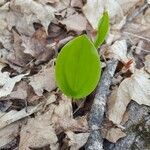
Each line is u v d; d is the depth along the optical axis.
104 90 0.24
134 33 0.31
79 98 0.24
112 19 0.32
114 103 0.24
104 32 0.23
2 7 0.30
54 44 0.29
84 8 0.31
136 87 0.25
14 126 0.23
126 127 0.24
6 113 0.24
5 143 0.23
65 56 0.20
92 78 0.21
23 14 0.30
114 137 0.23
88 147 0.22
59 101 0.25
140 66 0.28
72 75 0.21
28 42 0.29
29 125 0.23
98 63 0.20
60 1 0.32
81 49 0.20
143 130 0.23
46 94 0.25
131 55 0.29
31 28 0.30
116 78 0.26
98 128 0.23
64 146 0.22
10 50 0.28
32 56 0.28
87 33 0.30
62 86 0.22
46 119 0.24
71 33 0.30
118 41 0.29
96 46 0.24
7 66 0.28
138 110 0.24
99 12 0.32
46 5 0.31
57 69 0.21
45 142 0.22
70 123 0.23
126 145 0.23
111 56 0.28
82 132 0.23
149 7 0.33
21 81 0.26
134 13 0.33
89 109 0.24
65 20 0.31
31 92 0.25
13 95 0.25
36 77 0.26
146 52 0.30
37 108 0.24
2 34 0.29
